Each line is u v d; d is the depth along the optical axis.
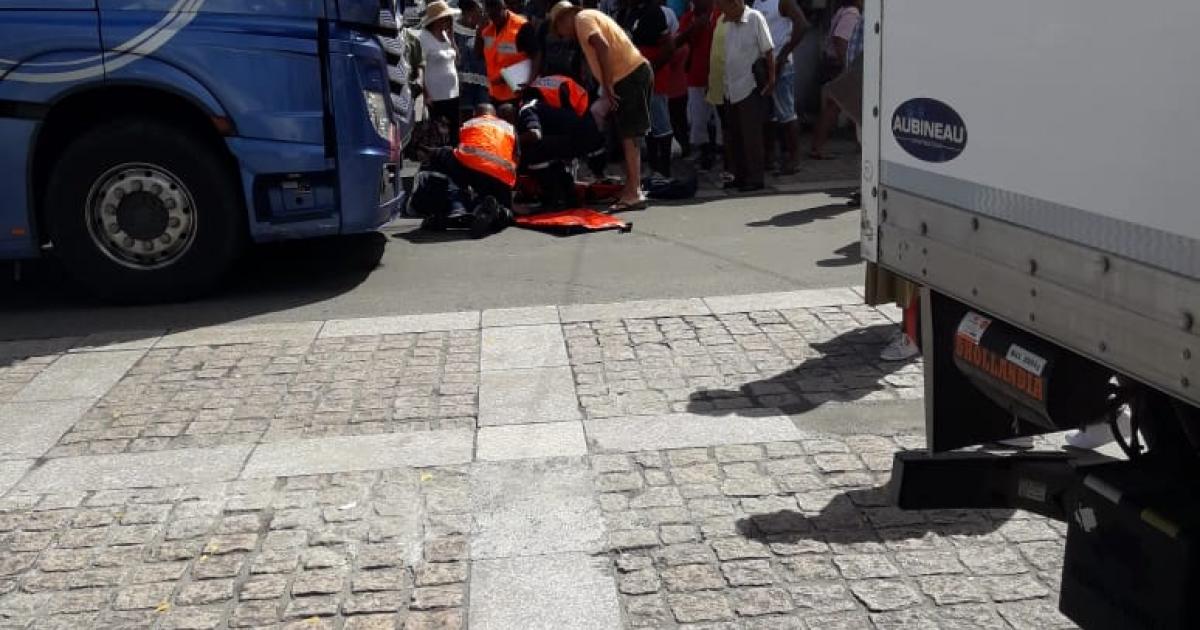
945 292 3.25
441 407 5.70
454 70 13.11
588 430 5.34
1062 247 2.72
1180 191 2.34
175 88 7.37
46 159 7.70
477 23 13.71
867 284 3.97
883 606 3.83
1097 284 2.61
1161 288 2.41
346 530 4.48
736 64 10.92
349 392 5.95
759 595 3.93
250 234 7.74
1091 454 3.43
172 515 4.66
